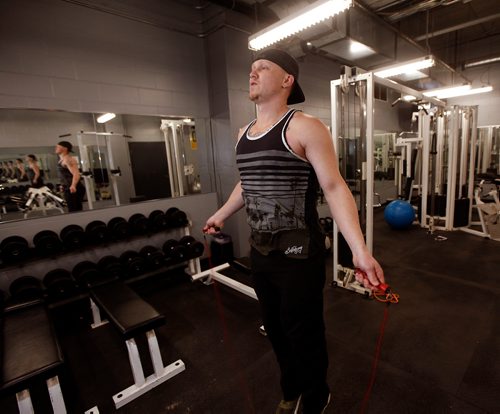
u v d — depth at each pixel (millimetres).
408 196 4859
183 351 1867
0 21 2297
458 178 4676
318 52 3773
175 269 3068
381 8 3414
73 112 2684
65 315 2385
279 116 815
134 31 2943
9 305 1807
